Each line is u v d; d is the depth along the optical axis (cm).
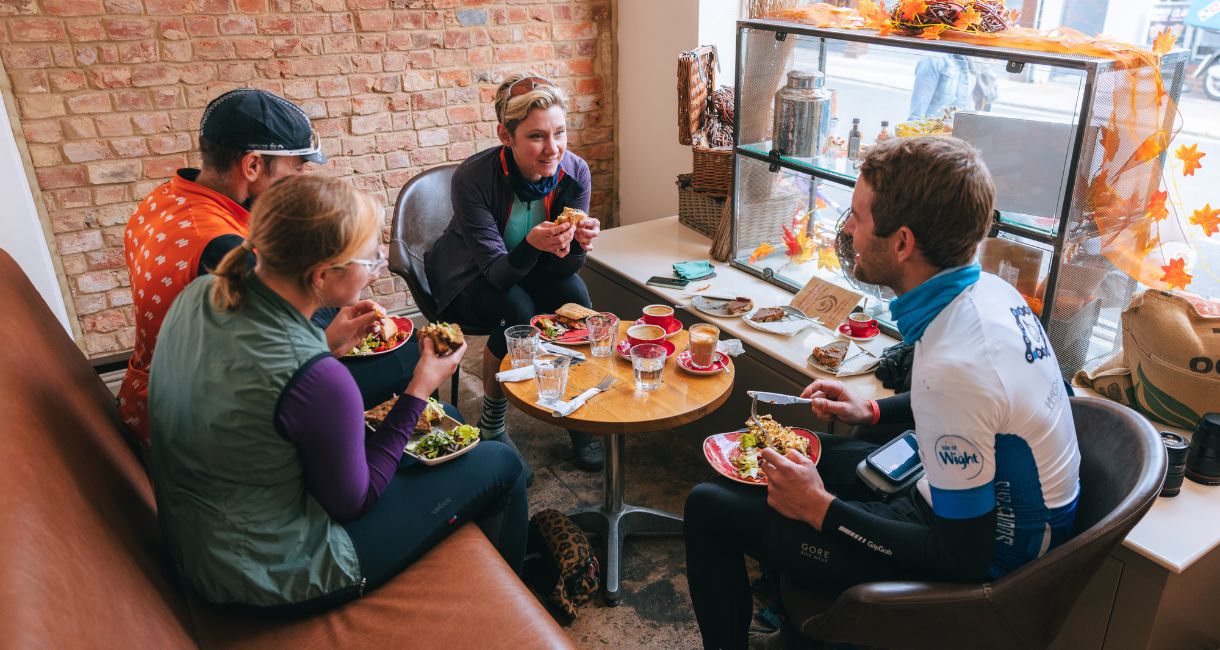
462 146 371
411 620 144
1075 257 199
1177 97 200
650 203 401
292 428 132
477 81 364
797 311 253
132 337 326
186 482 135
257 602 140
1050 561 124
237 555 137
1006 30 207
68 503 122
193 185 175
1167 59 193
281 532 140
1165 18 229
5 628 87
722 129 308
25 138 286
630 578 216
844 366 223
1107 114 183
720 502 161
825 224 259
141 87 298
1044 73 187
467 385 318
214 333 132
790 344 238
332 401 134
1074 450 138
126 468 162
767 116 267
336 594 146
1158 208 204
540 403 192
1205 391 180
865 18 234
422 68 349
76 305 311
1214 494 170
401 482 165
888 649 138
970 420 125
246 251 129
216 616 145
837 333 244
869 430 185
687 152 367
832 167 250
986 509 127
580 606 206
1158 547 153
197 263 164
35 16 276
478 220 252
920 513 156
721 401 197
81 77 288
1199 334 181
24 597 93
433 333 166
